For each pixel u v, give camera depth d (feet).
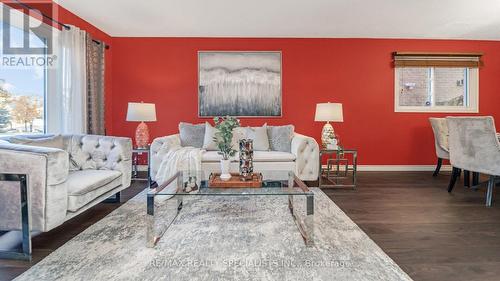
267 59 15.19
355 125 15.55
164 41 15.02
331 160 15.34
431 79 15.83
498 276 5.38
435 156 15.67
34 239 6.84
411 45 15.42
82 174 8.29
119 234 7.14
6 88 9.47
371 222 8.10
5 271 5.45
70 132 11.18
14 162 6.07
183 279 5.19
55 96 11.02
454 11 11.76
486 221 8.21
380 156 15.69
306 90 15.34
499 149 9.20
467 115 15.64
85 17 12.33
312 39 15.26
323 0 10.73
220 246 6.51
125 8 11.41
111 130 15.08
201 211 8.95
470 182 13.06
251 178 8.39
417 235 7.22
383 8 11.46
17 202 6.05
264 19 12.63
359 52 15.37
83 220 8.12
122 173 9.42
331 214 8.75
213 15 12.16
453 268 5.65
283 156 11.80
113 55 14.97
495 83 15.71
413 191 11.50
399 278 5.27
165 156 11.48
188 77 15.14
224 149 8.50
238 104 15.23
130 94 15.12
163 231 7.30
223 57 15.10
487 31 14.24
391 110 15.58
